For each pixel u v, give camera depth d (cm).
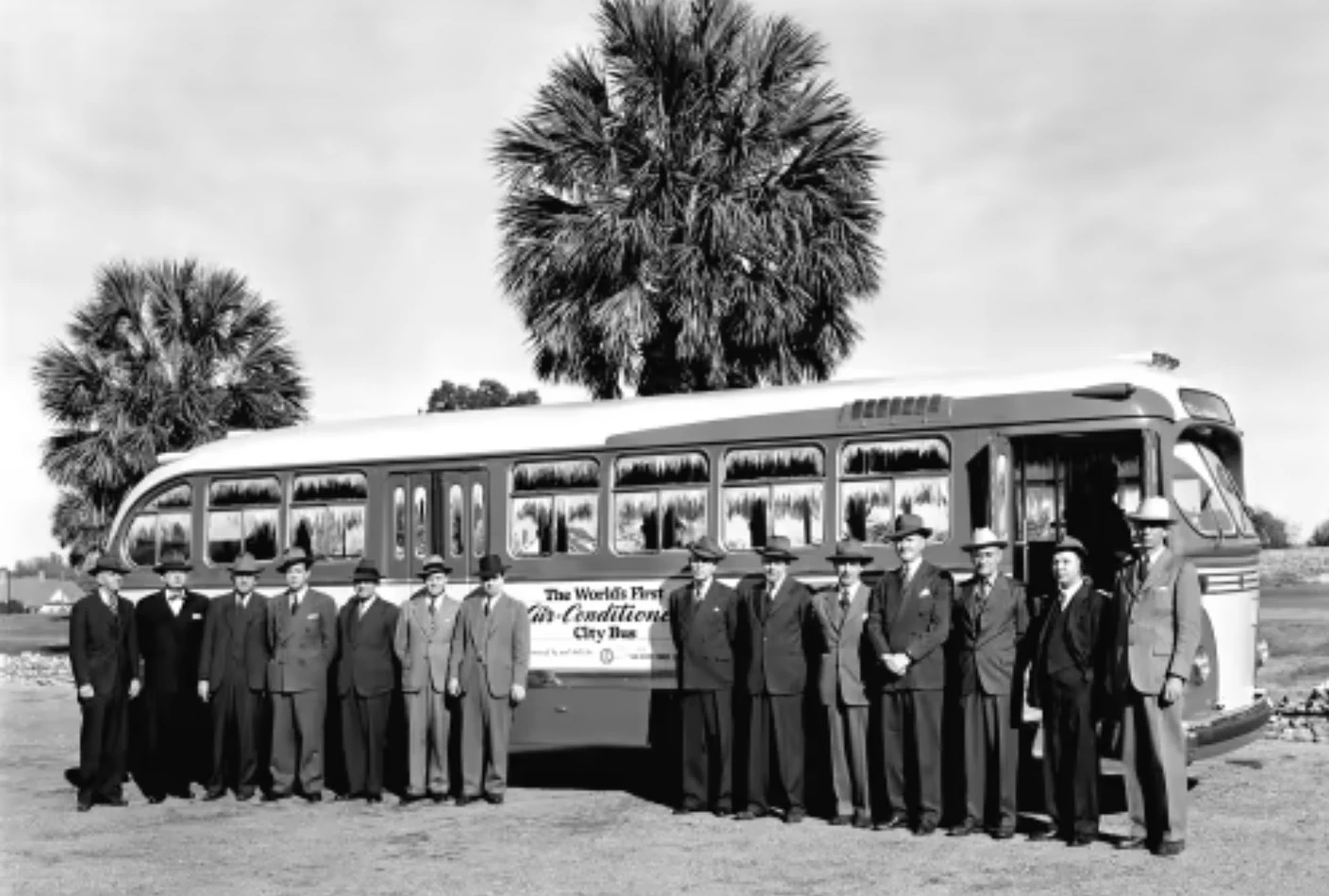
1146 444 1138
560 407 1420
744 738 1217
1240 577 1201
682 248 2052
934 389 1234
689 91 2116
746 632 1171
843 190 2131
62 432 2561
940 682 1087
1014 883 921
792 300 2080
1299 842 1033
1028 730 1145
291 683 1310
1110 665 1016
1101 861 978
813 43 2172
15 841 1136
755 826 1137
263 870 1018
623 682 1319
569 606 1349
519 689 1264
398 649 1295
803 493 1262
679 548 1312
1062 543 1043
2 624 5562
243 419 2562
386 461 1465
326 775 1459
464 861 1030
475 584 1408
